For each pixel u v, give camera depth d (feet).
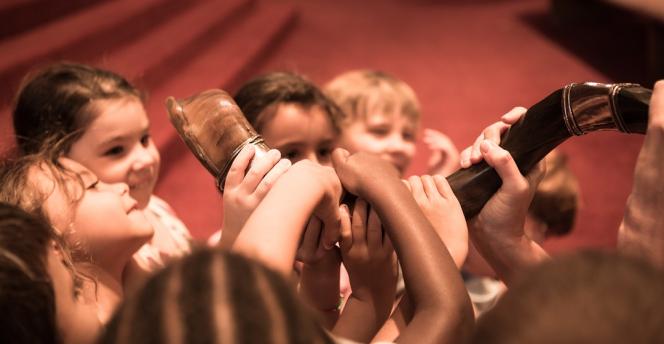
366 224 2.88
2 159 3.55
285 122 4.72
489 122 13.35
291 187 2.49
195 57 15.34
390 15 23.04
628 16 20.01
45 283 2.22
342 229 2.87
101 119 4.15
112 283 3.07
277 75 5.05
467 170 3.09
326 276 3.13
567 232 5.87
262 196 2.68
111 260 3.09
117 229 3.04
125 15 14.46
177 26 16.35
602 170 11.12
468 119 13.52
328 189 2.64
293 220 2.34
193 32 15.70
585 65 16.53
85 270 2.96
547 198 5.51
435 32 20.53
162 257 4.19
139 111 4.37
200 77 13.73
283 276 1.66
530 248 3.10
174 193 10.15
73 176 3.09
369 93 6.29
